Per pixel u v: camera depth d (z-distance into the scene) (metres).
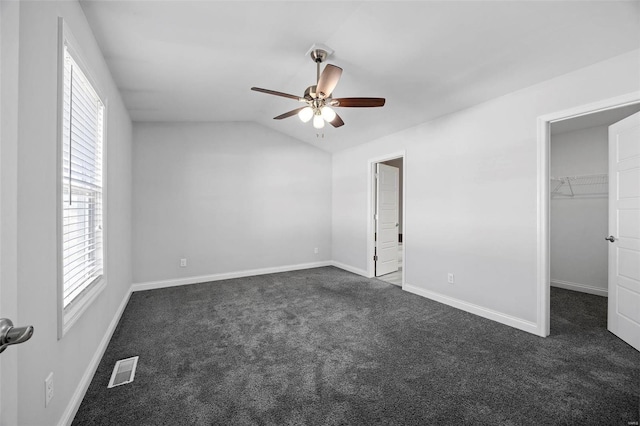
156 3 1.90
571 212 4.06
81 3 1.84
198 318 3.05
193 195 4.52
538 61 2.33
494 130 2.96
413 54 2.52
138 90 3.19
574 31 1.99
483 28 2.10
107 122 2.52
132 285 4.08
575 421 1.57
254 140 4.96
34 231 1.21
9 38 0.76
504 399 1.75
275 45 2.49
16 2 0.79
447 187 3.45
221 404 1.72
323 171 5.64
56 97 1.45
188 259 4.48
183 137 4.46
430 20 2.10
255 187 4.98
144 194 4.21
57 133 1.46
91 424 1.55
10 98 0.77
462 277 3.28
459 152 3.31
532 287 2.65
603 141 3.81
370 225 4.80
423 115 3.56
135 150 4.18
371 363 2.16
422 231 3.79
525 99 2.70
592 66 2.28
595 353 2.28
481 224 3.07
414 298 3.70
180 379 1.96
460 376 1.99
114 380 1.95
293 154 5.32
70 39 1.60
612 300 2.61
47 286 1.32
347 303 3.52
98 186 2.32
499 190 2.91
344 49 2.54
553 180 4.19
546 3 1.81
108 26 2.09
